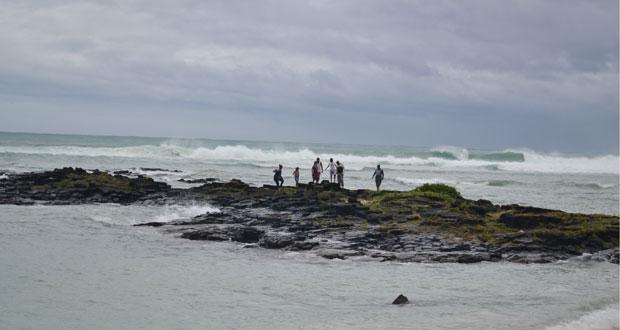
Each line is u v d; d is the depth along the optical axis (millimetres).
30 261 21000
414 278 20531
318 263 22625
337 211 31328
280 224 29766
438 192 37250
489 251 25219
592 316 16078
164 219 32906
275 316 15414
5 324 14156
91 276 19250
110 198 39812
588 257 25219
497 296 18203
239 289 18250
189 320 14914
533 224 28734
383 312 15961
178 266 21281
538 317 15805
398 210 31688
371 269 21828
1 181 44500
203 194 40344
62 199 39438
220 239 26875
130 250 23984
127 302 16375
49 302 16094
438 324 14867
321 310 16109
